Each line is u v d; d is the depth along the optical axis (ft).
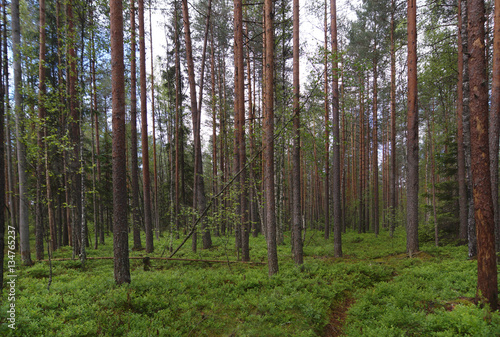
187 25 45.55
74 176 36.06
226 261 34.47
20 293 20.67
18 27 32.40
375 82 73.26
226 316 19.60
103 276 27.07
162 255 41.47
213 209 49.39
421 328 16.70
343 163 77.56
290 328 17.95
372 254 44.09
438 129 56.65
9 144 43.57
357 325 18.57
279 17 46.60
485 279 17.87
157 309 19.63
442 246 45.21
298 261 31.35
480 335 14.52
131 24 48.14
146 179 48.55
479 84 18.13
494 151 30.04
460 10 39.83
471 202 33.78
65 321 16.99
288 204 79.82
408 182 40.16
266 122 27.91
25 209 33.09
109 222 97.25
